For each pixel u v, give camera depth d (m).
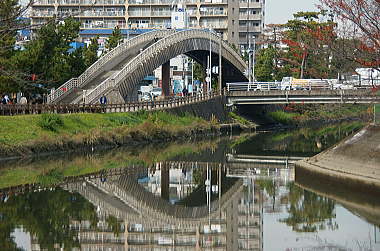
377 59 52.78
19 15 37.97
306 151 80.50
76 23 100.06
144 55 101.94
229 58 131.88
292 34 147.38
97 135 78.00
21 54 78.62
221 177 58.12
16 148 65.81
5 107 73.56
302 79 125.88
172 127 94.88
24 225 37.66
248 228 38.19
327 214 40.78
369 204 43.94
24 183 51.91
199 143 90.38
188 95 115.81
